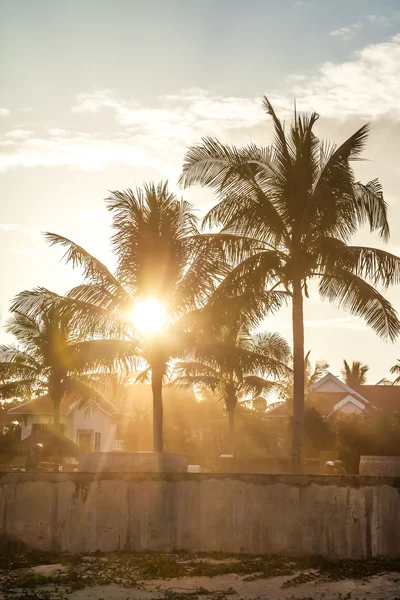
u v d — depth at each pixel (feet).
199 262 87.51
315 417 137.59
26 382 144.46
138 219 88.94
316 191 77.97
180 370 112.78
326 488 61.62
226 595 49.88
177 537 62.69
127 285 90.33
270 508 62.03
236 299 80.33
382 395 219.20
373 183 79.87
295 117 83.30
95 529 63.31
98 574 55.42
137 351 87.61
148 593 50.31
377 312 78.89
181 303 87.56
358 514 61.00
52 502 63.98
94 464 64.95
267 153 82.74
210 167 81.66
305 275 81.30
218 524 62.44
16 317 138.31
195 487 63.10
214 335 86.38
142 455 64.80
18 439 187.42
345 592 50.52
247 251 82.12
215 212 82.12
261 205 80.84
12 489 64.34
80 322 87.15
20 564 59.47
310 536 61.26
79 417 180.86
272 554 61.46
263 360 86.63
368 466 63.10
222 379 124.47
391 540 60.49
